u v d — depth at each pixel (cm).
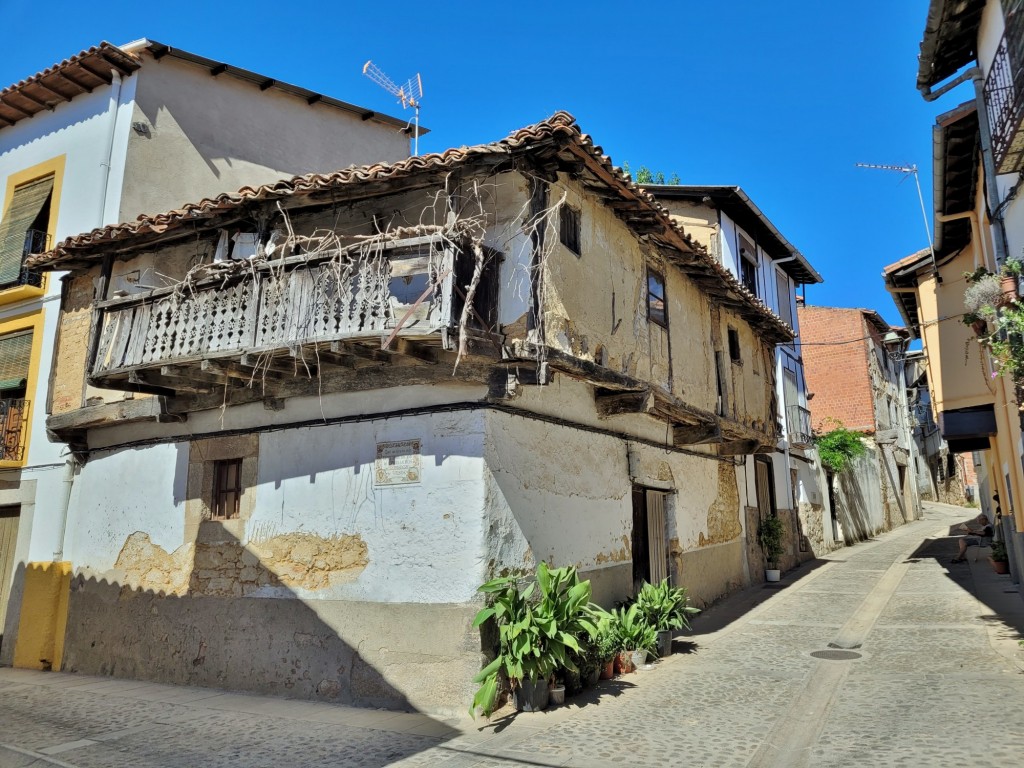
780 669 772
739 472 1449
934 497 3825
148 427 979
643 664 812
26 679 934
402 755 555
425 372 743
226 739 619
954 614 1004
